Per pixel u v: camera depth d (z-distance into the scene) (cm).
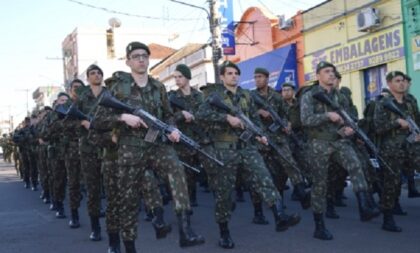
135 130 461
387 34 1297
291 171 713
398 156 588
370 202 563
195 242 495
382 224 630
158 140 476
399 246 531
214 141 538
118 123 461
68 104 705
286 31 1686
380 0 1311
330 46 1499
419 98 1214
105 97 451
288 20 1647
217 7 1552
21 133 1330
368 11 1320
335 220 681
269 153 745
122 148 460
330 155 560
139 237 630
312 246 543
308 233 606
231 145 533
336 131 555
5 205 1000
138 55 469
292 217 507
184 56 2573
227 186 537
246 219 718
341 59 1461
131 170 460
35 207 952
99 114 468
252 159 533
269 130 728
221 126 532
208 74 2347
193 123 723
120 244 570
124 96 464
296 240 573
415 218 679
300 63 1633
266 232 624
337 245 543
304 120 558
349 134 555
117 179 486
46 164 982
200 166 831
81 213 845
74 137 679
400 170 593
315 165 563
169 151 485
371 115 684
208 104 544
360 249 524
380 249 521
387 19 1296
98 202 623
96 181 617
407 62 1245
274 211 509
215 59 1539
